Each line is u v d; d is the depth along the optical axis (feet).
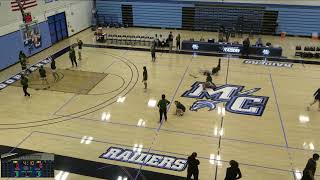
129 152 38.47
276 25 91.45
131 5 99.55
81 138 41.42
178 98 52.60
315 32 89.40
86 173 34.68
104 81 59.41
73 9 91.50
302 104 50.67
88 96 53.31
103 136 41.88
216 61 70.69
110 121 45.60
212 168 35.55
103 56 73.87
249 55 75.00
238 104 50.60
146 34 92.53
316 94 48.03
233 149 39.04
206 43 76.95
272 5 89.97
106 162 36.60
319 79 60.75
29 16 72.54
